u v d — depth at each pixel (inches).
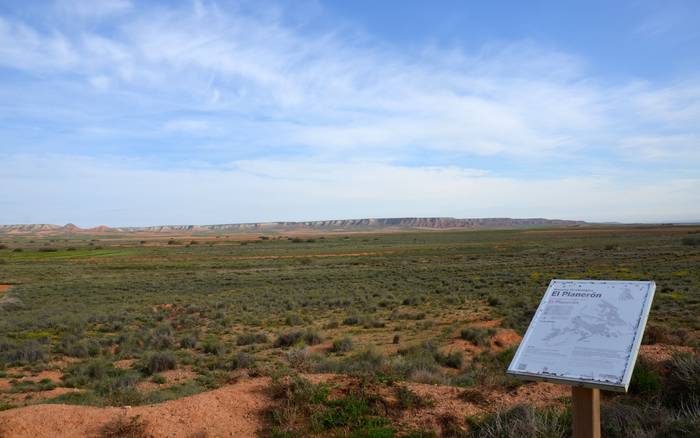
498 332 892.0
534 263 2699.3
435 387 392.5
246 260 3553.2
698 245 3479.3
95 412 327.3
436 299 1573.6
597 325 233.0
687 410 318.7
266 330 1133.7
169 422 315.3
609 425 300.0
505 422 304.0
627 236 5393.7
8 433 294.8
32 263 3395.7
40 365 786.2
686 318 973.8
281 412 328.8
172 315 1424.7
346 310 1419.8
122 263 3376.0
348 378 387.5
